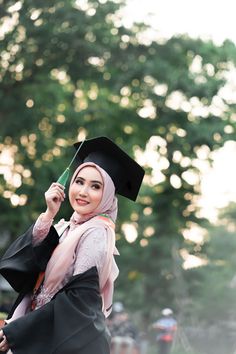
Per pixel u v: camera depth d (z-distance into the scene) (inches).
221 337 2069.4
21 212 1028.5
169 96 1080.8
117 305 911.0
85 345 184.5
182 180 1115.9
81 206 195.9
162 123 1087.6
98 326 187.2
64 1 969.5
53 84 1051.3
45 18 967.0
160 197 1152.2
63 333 184.5
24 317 187.0
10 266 193.3
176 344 1875.0
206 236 2447.1
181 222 1171.9
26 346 185.5
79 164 210.8
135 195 204.8
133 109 1114.1
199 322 2191.2
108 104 1144.8
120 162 201.3
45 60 1008.2
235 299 2203.5
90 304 188.4
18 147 1023.0
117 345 868.0
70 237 194.4
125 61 1038.4
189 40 1075.3
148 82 1073.5
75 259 192.7
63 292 188.7
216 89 1068.5
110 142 199.5
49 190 197.0
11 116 1000.9
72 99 1097.4
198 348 2009.1
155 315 1929.1
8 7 958.4
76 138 1106.7
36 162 1039.6
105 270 192.7
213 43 1087.0
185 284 1995.6
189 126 1083.9
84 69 1016.2
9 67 994.7
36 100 1021.8
